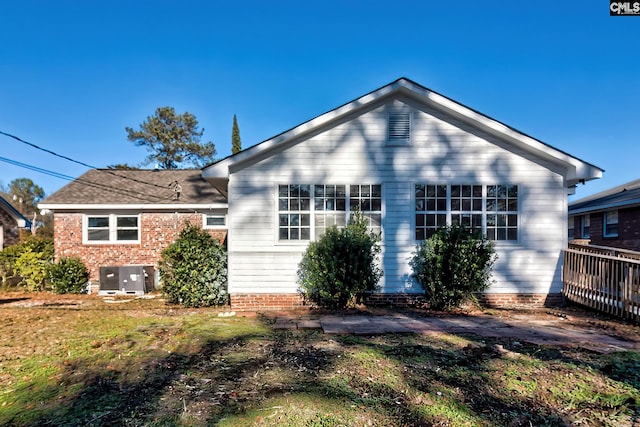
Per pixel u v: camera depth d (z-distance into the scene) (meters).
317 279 8.16
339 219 8.77
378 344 5.46
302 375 4.21
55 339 5.87
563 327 6.59
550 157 8.73
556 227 8.87
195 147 33.34
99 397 3.71
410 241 8.74
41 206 13.25
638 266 6.91
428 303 8.62
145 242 13.83
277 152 8.73
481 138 8.88
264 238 8.66
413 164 8.83
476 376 4.18
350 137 8.82
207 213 14.21
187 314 8.03
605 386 3.95
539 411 3.42
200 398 3.66
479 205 8.86
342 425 3.12
